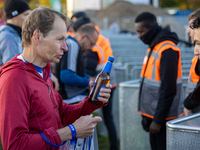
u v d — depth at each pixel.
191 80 2.10
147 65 2.41
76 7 24.80
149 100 2.38
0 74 1.27
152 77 2.34
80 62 2.55
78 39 2.69
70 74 2.44
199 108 1.98
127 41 8.59
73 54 2.47
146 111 2.43
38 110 1.25
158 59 2.26
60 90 2.56
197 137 1.44
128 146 3.02
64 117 1.56
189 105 1.97
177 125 1.48
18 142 1.13
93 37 2.69
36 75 1.28
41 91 1.27
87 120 1.32
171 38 2.32
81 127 1.29
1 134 1.16
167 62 2.17
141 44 7.40
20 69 1.23
